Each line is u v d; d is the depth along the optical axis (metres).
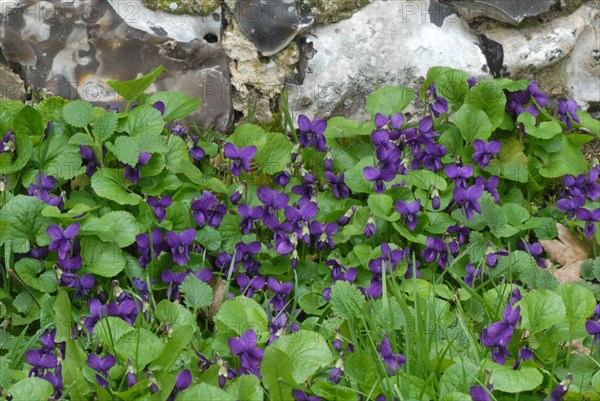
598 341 3.48
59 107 4.54
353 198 4.54
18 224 3.87
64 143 4.36
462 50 5.20
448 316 3.70
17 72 5.07
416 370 3.38
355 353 3.28
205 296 3.71
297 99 5.18
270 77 5.15
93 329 3.44
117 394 3.10
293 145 4.93
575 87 5.39
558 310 3.39
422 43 5.17
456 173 4.29
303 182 4.32
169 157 4.37
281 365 3.07
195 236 4.06
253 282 3.88
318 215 4.33
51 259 3.95
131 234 3.94
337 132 4.80
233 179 4.73
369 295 3.78
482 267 3.96
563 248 4.30
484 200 4.25
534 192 4.86
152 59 5.05
